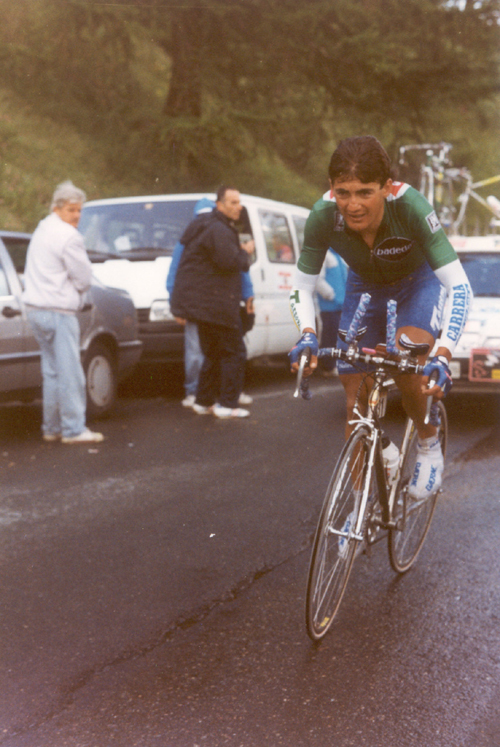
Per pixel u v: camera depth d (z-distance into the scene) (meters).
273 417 7.80
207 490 5.38
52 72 21.73
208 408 8.03
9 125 19.56
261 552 4.28
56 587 3.81
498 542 4.43
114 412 8.08
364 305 3.21
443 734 2.64
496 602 3.66
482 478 5.70
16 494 5.26
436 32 17.78
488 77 18.39
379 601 3.67
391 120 18.75
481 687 2.93
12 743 2.59
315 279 3.56
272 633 3.36
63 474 5.74
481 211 19.16
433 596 3.73
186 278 7.50
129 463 6.05
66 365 6.62
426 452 3.80
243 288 7.84
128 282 8.79
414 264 3.48
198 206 8.05
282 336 9.91
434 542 4.43
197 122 18.12
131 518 4.80
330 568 3.30
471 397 8.94
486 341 7.14
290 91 18.48
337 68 17.62
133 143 20.80
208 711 2.77
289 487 5.46
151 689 2.91
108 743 2.59
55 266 6.47
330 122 19.08
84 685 2.94
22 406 8.47
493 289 7.94
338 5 16.94
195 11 17.06
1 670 3.05
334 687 2.93
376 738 2.62
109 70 20.77
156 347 8.72
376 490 3.54
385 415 3.73
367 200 3.14
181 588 3.81
